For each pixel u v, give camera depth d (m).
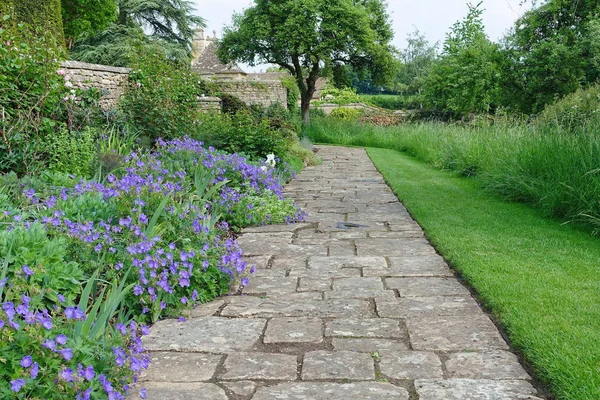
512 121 12.49
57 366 2.11
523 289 3.73
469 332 3.13
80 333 2.41
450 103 19.84
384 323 3.29
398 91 45.41
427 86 22.72
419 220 6.37
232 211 6.27
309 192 9.12
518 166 7.78
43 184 5.07
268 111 22.30
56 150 6.81
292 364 2.76
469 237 5.40
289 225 6.30
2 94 6.77
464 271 4.21
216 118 11.86
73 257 3.43
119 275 3.43
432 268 4.47
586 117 8.57
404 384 2.54
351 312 3.50
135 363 2.36
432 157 13.87
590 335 2.92
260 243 5.42
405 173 11.55
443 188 9.12
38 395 2.05
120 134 8.95
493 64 16.14
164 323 3.34
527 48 15.57
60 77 7.67
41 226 3.41
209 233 4.45
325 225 6.32
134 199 4.25
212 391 2.49
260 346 2.99
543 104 14.86
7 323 2.09
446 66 20.89
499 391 2.46
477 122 15.30
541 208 6.91
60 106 7.99
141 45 12.49
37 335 2.11
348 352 2.90
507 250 4.88
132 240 3.67
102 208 4.27
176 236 4.20
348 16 23.77
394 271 4.41
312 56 24.12
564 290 3.71
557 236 5.46
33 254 3.06
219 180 7.06
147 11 30.25
